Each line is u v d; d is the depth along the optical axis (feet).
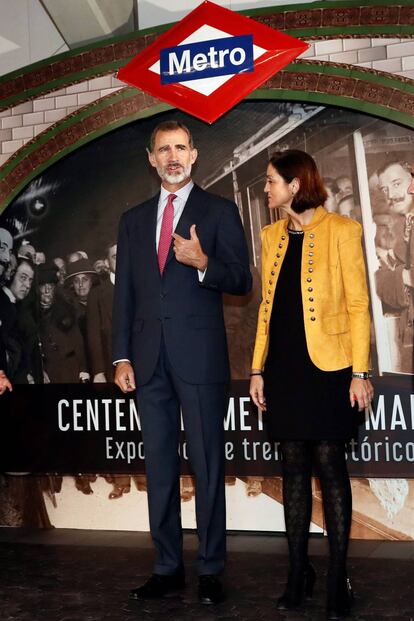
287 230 10.49
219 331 11.07
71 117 15.34
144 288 11.14
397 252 13.80
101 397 15.42
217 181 14.78
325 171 14.20
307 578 10.31
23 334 15.79
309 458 10.24
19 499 15.78
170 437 11.09
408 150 13.82
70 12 14.58
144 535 14.76
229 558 12.76
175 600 10.42
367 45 13.73
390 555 12.62
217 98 14.49
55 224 15.72
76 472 15.51
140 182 15.33
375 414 13.85
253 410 14.58
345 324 10.11
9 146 15.76
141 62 14.90
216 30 14.49
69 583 11.38
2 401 15.84
